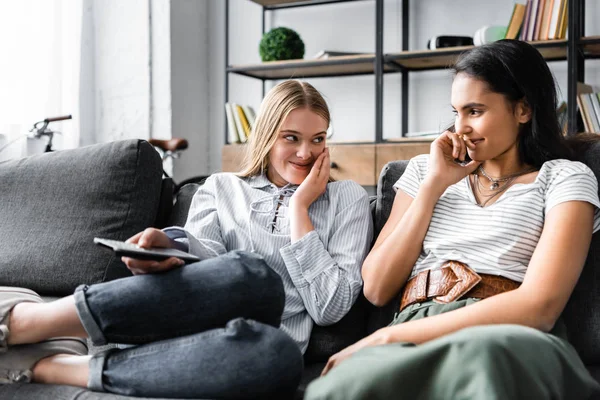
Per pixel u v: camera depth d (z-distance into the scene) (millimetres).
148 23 3879
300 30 3990
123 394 1057
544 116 1311
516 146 1348
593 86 3336
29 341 1156
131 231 1591
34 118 3338
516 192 1277
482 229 1276
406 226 1312
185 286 1079
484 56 1296
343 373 926
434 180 1326
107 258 1555
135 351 1073
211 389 1016
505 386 868
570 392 971
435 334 1101
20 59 3266
